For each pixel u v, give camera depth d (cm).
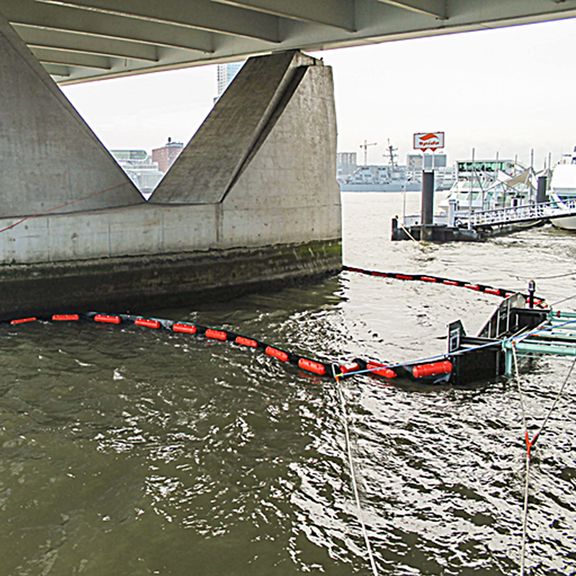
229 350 1759
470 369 1488
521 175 6122
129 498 990
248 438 1201
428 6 2344
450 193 6488
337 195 3083
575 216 5166
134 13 2302
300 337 1911
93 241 2161
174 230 2362
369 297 2556
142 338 1873
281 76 2786
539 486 1038
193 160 2706
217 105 2855
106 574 820
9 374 1530
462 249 4272
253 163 2608
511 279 2983
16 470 1070
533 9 2262
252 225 2619
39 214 2120
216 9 2562
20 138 2134
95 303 2192
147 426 1249
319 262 2984
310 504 982
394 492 1019
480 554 870
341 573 829
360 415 1309
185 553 862
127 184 2398
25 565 834
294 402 1376
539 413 1317
